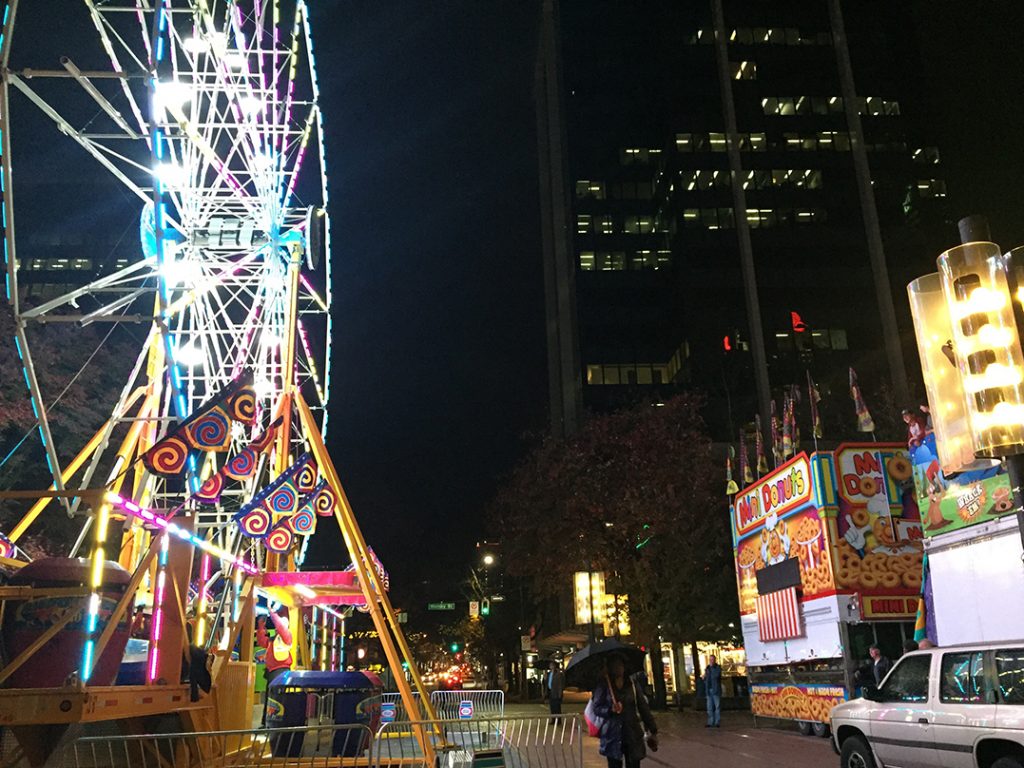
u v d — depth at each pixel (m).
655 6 82.94
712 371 70.75
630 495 38.09
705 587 37.22
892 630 18.62
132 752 11.91
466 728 19.39
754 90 79.12
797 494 20.23
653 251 77.31
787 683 20.95
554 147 88.81
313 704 15.04
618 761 9.16
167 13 17.45
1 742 10.17
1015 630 13.42
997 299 5.79
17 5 14.38
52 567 9.99
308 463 17.31
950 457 6.23
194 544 12.20
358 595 22.27
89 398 31.56
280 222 22.11
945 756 9.21
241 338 23.09
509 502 44.66
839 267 74.25
